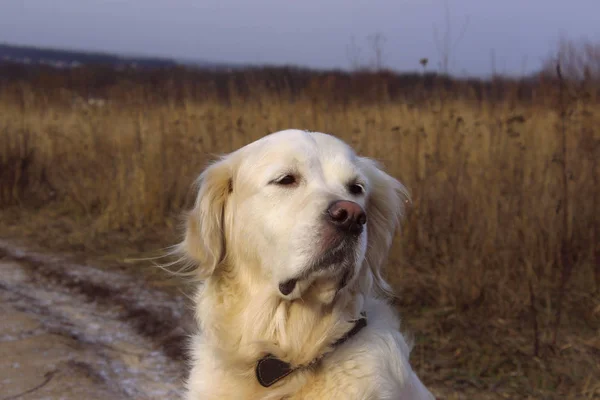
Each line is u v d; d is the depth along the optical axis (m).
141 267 6.25
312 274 2.46
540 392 3.84
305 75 8.45
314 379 2.58
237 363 2.69
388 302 2.89
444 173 5.98
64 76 11.62
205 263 2.81
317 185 2.61
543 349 4.26
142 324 4.88
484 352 4.30
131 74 10.94
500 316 4.79
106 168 8.55
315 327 2.59
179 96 9.39
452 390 3.89
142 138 8.44
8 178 9.10
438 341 4.48
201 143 7.77
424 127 6.41
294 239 2.49
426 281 5.30
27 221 8.12
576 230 5.54
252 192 2.70
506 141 5.95
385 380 2.54
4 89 11.27
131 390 3.91
